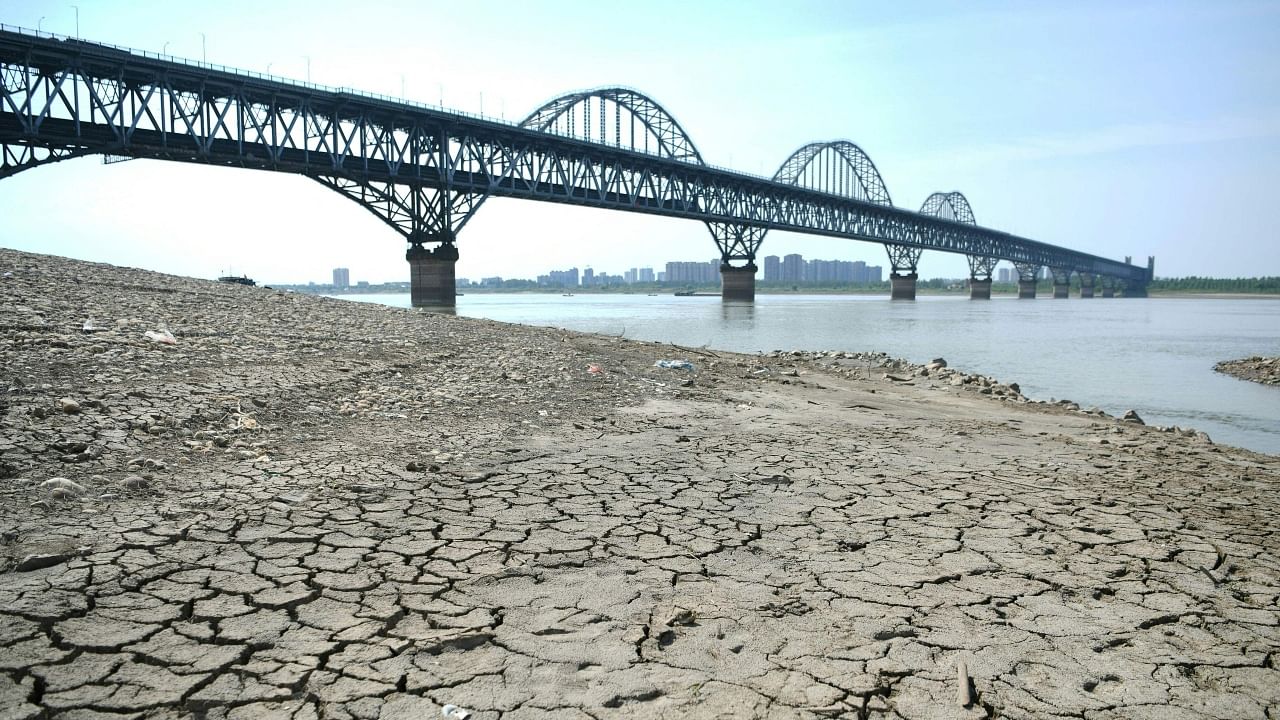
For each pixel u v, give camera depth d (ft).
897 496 21.99
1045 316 277.44
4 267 49.14
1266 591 15.30
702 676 11.23
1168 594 14.99
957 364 98.63
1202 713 10.65
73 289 46.32
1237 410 61.93
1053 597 14.66
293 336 44.96
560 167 268.82
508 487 21.12
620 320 190.29
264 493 18.93
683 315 229.25
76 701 9.86
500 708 10.16
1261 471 29.30
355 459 22.91
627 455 26.05
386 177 212.43
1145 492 23.61
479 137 238.89
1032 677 11.53
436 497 19.74
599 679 11.02
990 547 17.52
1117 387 77.10
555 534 17.30
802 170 453.99
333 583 13.93
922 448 29.99
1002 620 13.52
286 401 29.37
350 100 190.29
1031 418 42.88
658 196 319.88
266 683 10.53
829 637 12.66
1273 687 11.44
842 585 14.94
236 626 12.09
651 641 12.26
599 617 13.08
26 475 17.95
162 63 151.84
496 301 495.00
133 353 32.07
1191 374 89.56
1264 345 139.33
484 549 16.12
